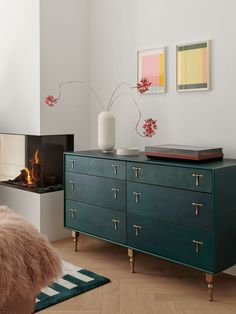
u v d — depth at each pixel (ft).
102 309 8.82
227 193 9.16
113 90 13.52
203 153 9.72
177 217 9.54
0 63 14.53
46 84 13.25
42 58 13.10
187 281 10.35
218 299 9.32
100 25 13.80
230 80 10.53
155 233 10.05
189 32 11.34
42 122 13.24
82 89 14.20
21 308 6.69
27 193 13.69
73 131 14.03
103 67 13.80
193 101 11.36
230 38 10.48
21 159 14.84
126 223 10.74
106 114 12.12
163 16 11.93
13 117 14.15
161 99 12.12
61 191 13.79
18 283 6.29
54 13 13.32
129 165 10.50
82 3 13.99
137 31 12.66
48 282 6.86
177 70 11.62
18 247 6.43
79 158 11.89
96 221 11.55
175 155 10.05
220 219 9.02
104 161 11.17
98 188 11.40
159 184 9.86
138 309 8.83
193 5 11.20
